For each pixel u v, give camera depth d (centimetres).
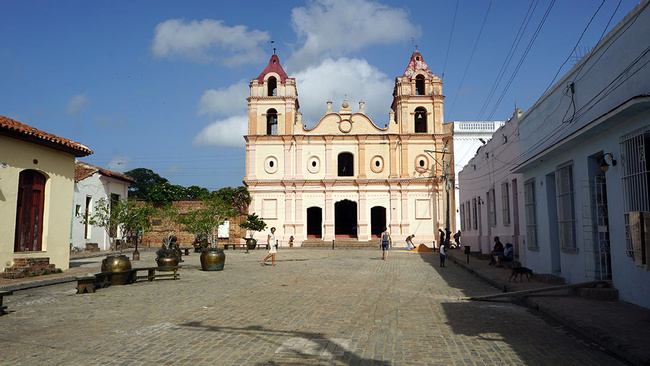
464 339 711
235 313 901
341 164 4322
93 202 3078
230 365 570
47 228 1625
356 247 3991
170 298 1085
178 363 576
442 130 4212
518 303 1052
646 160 861
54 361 582
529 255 1636
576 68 1188
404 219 4088
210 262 1745
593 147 1090
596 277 1110
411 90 4253
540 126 1469
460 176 3177
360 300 1077
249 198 4112
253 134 4219
